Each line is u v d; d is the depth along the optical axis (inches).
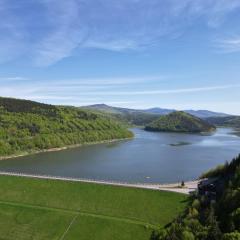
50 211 6259.8
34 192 6884.8
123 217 6008.9
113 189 6766.7
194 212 5157.5
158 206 6171.3
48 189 6939.0
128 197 6501.0
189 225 4603.8
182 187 6806.1
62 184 7066.9
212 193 6028.5
